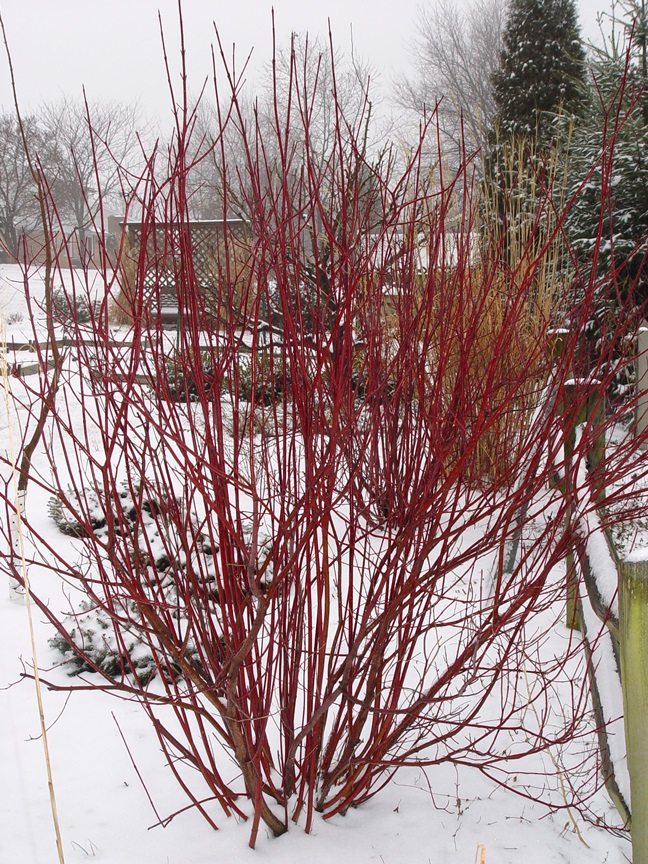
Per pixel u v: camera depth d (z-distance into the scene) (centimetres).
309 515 191
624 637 167
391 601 204
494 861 210
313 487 185
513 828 226
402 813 232
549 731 275
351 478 200
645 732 166
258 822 209
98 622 318
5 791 241
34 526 456
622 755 213
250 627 199
